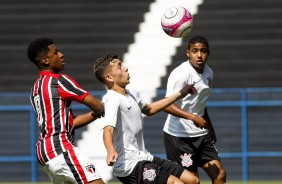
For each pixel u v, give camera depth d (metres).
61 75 22.92
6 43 58.94
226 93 49.97
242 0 59.84
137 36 58.41
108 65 24.25
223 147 49.69
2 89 55.72
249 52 56.06
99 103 22.92
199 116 27.59
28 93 51.62
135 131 24.20
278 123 49.75
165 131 28.67
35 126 50.12
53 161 22.38
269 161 48.84
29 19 60.59
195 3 59.97
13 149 50.75
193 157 28.41
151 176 23.94
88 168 22.39
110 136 23.09
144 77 54.97
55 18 60.69
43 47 23.12
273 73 54.81
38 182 49.16
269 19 58.62
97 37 58.66
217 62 55.56
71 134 22.94
